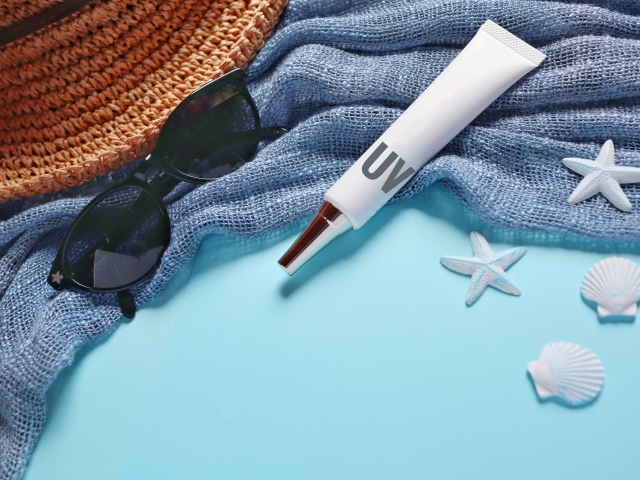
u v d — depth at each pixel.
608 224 0.28
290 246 0.30
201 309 0.30
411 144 0.28
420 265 0.29
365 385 0.28
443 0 0.31
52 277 0.30
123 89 0.32
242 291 0.30
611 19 0.30
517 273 0.28
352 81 0.31
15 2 0.27
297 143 0.31
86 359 0.30
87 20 0.29
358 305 0.29
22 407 0.29
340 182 0.28
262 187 0.31
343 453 0.27
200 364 0.29
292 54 0.33
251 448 0.28
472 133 0.30
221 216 0.31
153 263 0.31
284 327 0.29
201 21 0.32
